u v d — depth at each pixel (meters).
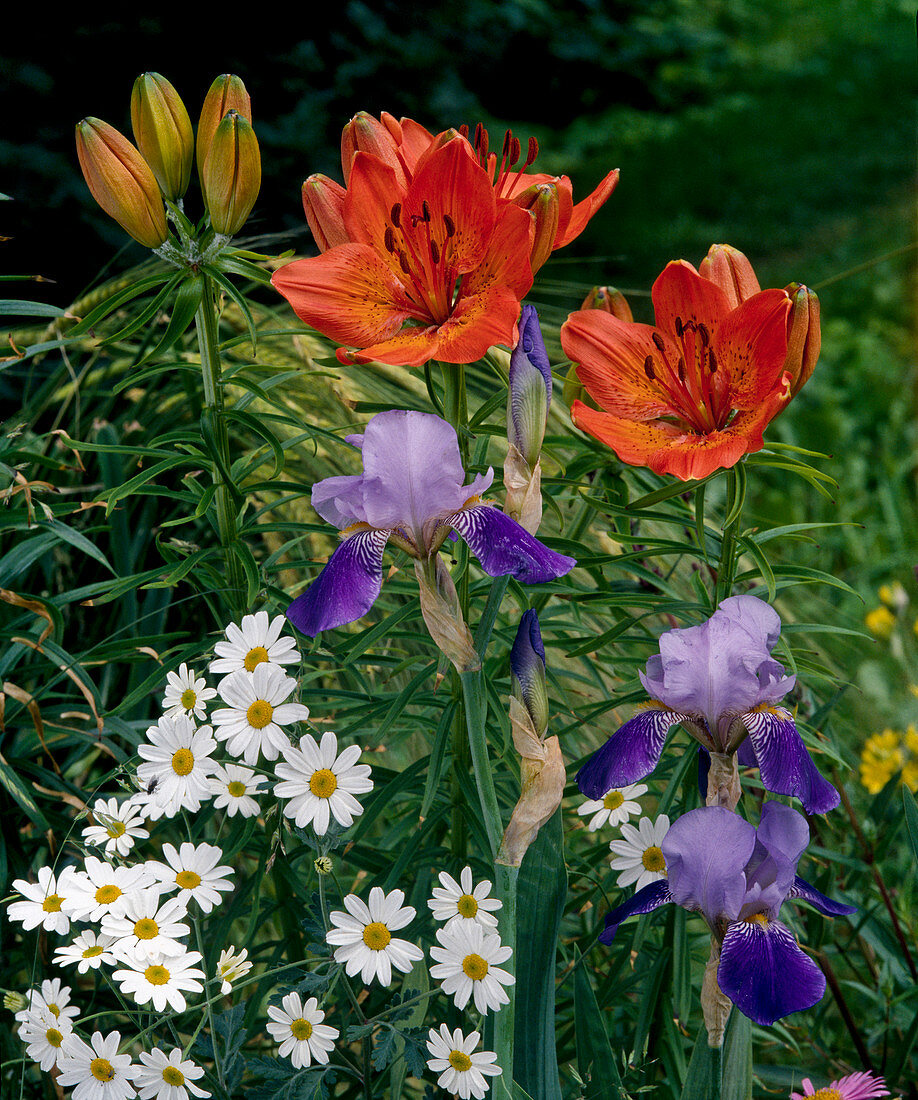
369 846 1.13
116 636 1.24
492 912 0.99
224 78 0.98
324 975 0.96
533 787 0.92
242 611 1.08
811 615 1.39
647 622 1.26
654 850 1.01
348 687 1.19
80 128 0.97
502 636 1.06
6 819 1.11
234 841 1.05
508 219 0.96
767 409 0.97
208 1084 1.00
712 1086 0.94
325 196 0.98
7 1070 1.11
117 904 0.95
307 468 1.25
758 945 0.92
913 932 1.21
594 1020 1.00
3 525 1.07
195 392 1.24
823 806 0.94
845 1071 1.15
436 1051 0.94
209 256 1.00
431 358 0.95
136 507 1.29
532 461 0.93
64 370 1.30
